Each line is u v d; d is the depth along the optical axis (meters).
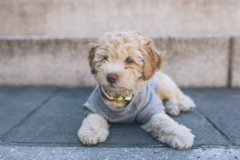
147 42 0.66
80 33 1.49
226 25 1.42
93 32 1.48
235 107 0.83
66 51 1.11
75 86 1.14
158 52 0.67
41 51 1.12
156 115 0.66
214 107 0.84
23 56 1.13
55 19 1.49
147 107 0.67
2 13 1.51
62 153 0.59
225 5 1.40
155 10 1.45
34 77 1.14
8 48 1.12
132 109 0.67
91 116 0.67
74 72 1.12
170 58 1.08
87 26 1.48
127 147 0.60
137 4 1.45
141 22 1.46
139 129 0.68
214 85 1.09
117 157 0.57
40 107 0.86
